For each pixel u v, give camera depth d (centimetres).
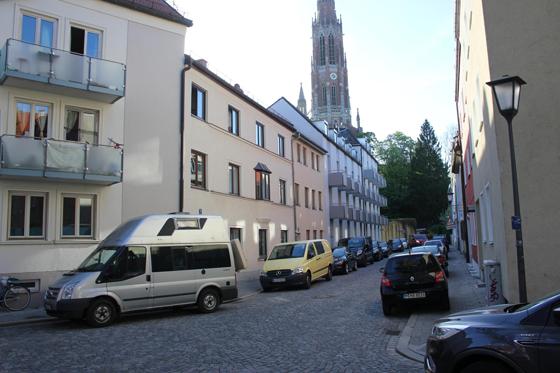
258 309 1372
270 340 912
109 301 1141
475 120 1588
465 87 1902
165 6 1945
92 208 1641
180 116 1902
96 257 1229
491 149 1148
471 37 1391
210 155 2141
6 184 1463
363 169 6025
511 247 1010
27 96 1528
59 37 1596
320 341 895
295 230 3225
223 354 799
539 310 442
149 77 1819
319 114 10881
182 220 1341
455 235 5928
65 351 840
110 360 769
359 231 5416
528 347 427
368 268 3008
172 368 712
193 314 1308
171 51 1898
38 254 1496
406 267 1195
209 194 2106
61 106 1594
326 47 11025
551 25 1045
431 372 490
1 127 1468
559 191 994
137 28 1802
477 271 2006
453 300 1372
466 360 462
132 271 1200
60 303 1102
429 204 7331
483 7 1088
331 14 11138
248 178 2548
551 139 1013
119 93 1636
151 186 1783
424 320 1086
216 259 1374
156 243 1263
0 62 1459
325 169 4219
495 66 1066
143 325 1128
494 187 1144
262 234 2720
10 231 1471
